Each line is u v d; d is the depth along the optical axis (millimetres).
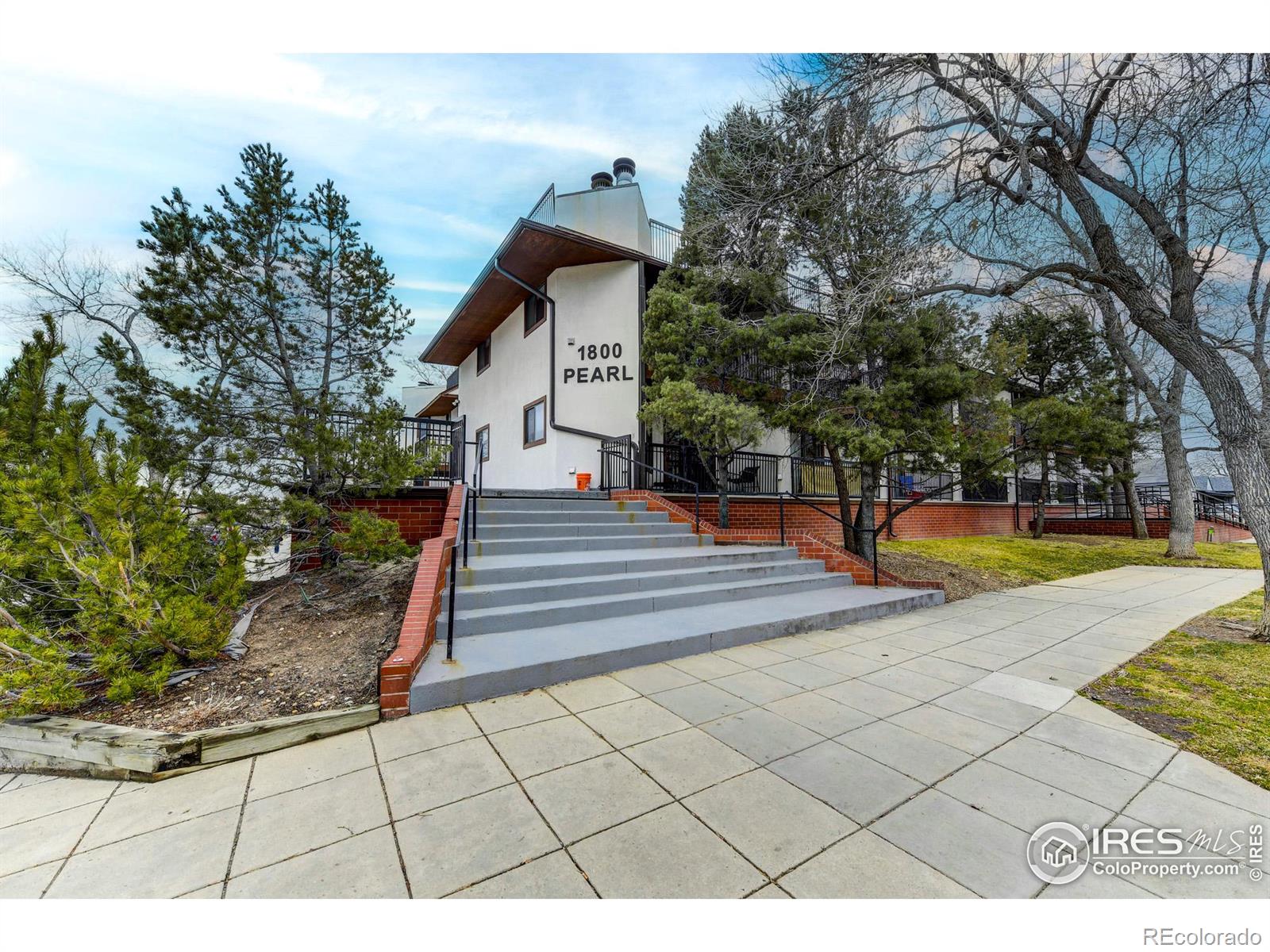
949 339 8156
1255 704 3730
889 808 2461
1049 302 10891
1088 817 2408
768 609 5855
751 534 8414
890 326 7617
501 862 2092
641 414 9508
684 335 8914
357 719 3283
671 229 12914
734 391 9008
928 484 15328
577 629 4863
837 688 3990
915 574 8953
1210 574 10430
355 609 5184
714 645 4867
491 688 3734
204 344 6949
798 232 7945
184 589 4023
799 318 8039
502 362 14398
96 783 2760
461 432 10133
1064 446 10875
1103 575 10430
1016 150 5770
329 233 7812
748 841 2221
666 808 2447
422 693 3498
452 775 2746
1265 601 5441
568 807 2459
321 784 2680
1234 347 8828
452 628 4023
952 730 3299
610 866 2072
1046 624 6062
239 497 5383
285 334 7809
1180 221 6918
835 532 12836
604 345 11336
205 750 2883
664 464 10969
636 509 8617
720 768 2814
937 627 5918
